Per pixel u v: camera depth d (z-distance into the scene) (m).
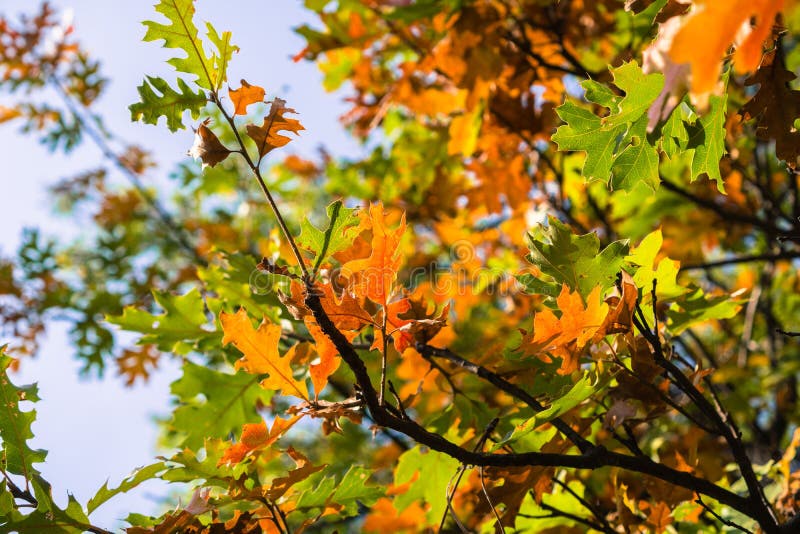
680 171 4.51
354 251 1.83
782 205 4.76
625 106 1.86
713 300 2.35
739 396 4.13
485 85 3.45
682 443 3.05
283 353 2.63
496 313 4.20
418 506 3.26
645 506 2.28
